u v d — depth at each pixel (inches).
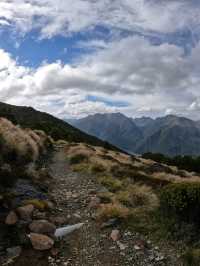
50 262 344.5
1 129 740.0
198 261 343.0
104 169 875.4
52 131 2289.6
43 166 888.3
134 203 549.3
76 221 471.5
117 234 418.0
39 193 537.0
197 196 422.0
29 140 913.5
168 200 449.7
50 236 393.4
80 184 729.0
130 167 1000.9
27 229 390.0
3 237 362.3
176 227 420.2
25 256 345.1
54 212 492.7
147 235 421.7
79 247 387.2
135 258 365.1
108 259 362.0
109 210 486.6
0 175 508.1
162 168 1210.6
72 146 1473.9
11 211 402.6
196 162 1921.8
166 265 350.0
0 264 324.5
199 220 419.2
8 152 655.8
